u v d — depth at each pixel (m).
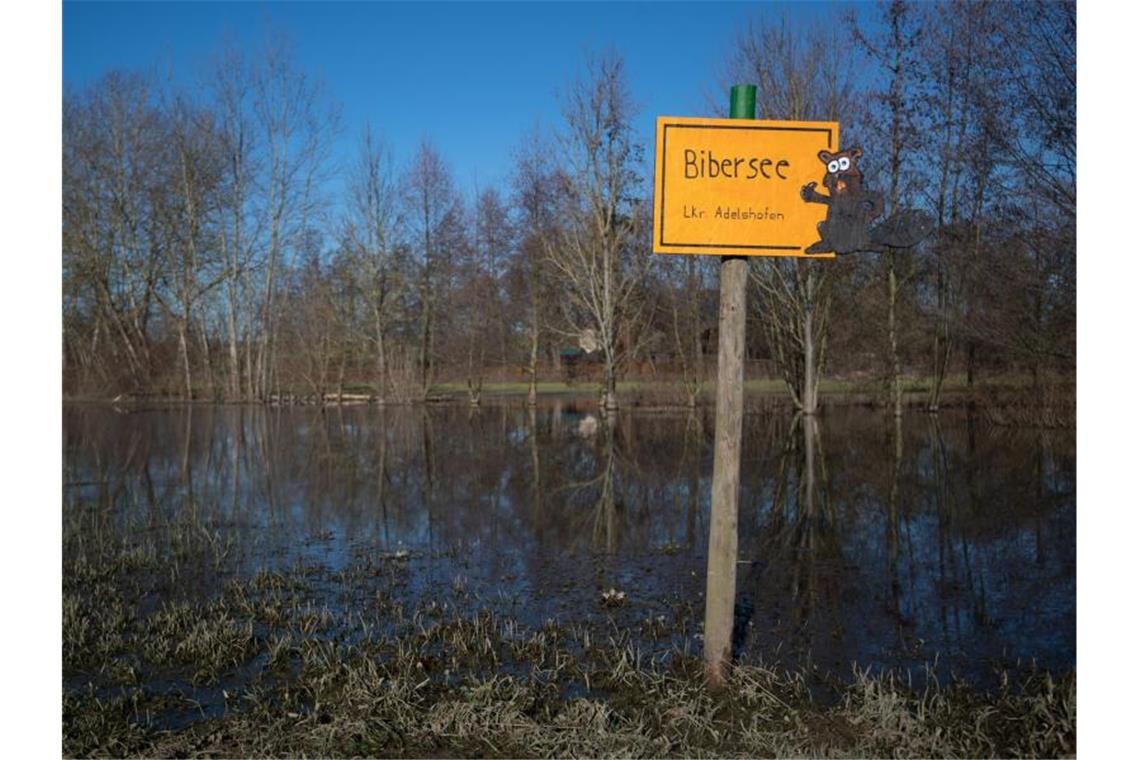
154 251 33.69
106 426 23.28
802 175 4.12
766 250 4.14
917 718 3.94
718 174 4.12
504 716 4.03
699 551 8.21
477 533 9.23
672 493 11.92
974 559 7.79
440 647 5.33
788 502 11.05
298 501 11.42
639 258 29.42
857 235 4.07
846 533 9.09
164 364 34.50
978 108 17.34
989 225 18.66
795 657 5.11
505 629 5.66
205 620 5.90
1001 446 16.45
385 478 13.59
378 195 34.69
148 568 7.64
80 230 32.12
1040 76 15.31
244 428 22.89
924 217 4.02
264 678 4.82
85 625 5.62
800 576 7.25
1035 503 10.57
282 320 34.34
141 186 33.19
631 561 7.82
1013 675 4.76
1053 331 18.03
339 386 32.38
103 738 3.95
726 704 4.23
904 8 22.28
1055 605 6.25
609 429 22.25
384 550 8.40
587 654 5.15
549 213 31.72
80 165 32.09
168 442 19.20
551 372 43.41
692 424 23.77
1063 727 3.75
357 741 3.85
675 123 4.11
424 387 34.50
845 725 3.99
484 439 19.78
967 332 21.08
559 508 10.78
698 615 6.00
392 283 35.12
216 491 12.30
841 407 27.39
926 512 10.20
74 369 33.00
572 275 28.70
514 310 34.34
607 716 4.05
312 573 7.47
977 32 17.94
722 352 4.37
